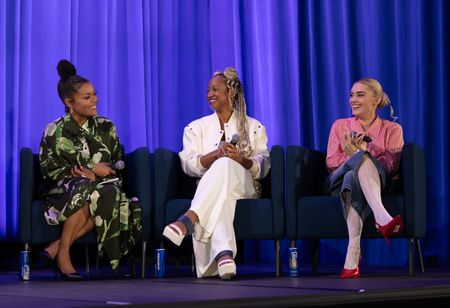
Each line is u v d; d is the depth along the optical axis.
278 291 2.53
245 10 4.62
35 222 3.42
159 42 4.48
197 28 4.57
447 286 2.48
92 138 3.59
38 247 4.18
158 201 3.53
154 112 4.42
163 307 1.94
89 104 3.54
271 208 3.46
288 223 3.47
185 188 3.75
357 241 3.29
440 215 4.26
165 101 4.46
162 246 3.56
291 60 4.56
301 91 4.57
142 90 4.34
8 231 4.06
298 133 4.54
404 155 3.39
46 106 4.15
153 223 3.54
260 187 3.64
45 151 3.49
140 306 1.93
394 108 4.39
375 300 2.29
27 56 4.10
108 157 3.62
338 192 3.48
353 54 4.48
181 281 3.21
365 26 4.47
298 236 3.46
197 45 4.57
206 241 3.37
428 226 4.28
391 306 2.33
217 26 4.58
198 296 2.39
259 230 3.44
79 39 4.26
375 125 3.73
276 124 4.54
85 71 4.27
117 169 3.54
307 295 2.18
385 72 4.42
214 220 3.34
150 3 4.44
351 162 3.37
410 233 3.36
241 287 2.77
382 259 4.37
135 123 4.32
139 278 3.48
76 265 4.29
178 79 4.51
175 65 4.50
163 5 4.50
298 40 4.55
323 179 3.82
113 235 3.40
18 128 4.08
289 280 3.15
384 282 2.92
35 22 4.15
